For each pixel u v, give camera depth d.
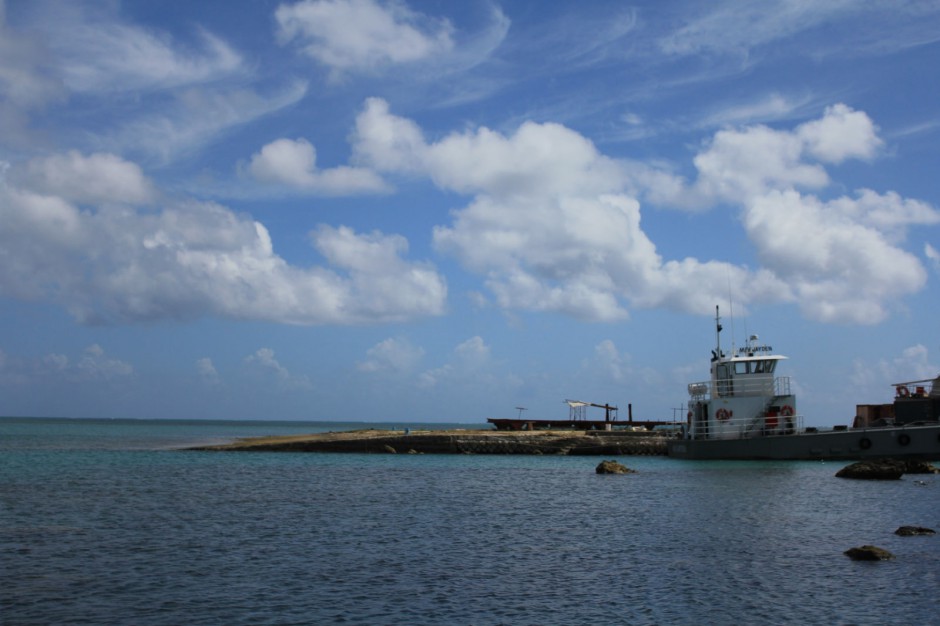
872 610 19.69
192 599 20.42
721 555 26.34
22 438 123.06
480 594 21.23
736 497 42.41
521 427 110.19
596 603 20.39
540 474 60.12
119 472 57.72
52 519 33.12
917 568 24.05
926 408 61.81
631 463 67.69
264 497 42.53
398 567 24.42
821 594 21.14
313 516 35.31
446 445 87.81
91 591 21.06
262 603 20.12
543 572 23.83
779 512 36.44
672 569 24.20
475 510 37.88
